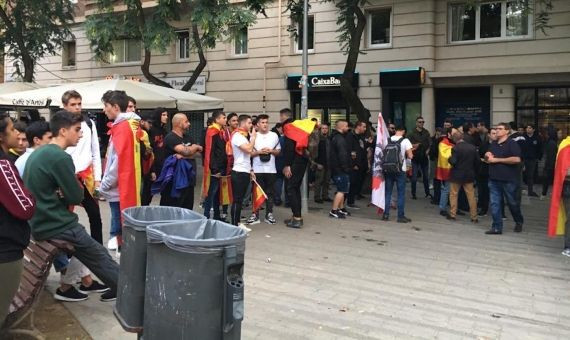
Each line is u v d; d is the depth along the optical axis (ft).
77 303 16.47
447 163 34.42
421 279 20.44
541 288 19.62
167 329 9.55
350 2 42.57
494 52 52.65
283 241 26.40
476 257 23.99
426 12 54.29
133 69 73.00
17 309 12.66
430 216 34.76
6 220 10.66
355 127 39.09
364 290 18.93
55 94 37.37
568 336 15.23
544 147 50.55
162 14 47.24
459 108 55.77
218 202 29.37
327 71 59.16
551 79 50.16
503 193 31.58
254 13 50.24
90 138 19.08
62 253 15.42
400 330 15.35
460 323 16.03
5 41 62.13
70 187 14.12
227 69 65.82
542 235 29.04
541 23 43.62
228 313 9.37
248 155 27.94
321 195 39.93
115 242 21.18
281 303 17.37
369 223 31.83
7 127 11.80
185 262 9.34
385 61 56.44
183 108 39.88
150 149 22.00
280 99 62.69
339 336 14.78
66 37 70.59
